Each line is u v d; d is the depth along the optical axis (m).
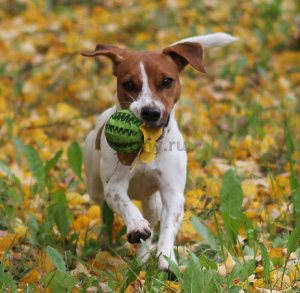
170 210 6.93
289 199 9.10
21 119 13.33
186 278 5.48
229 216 6.98
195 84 15.47
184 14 19.91
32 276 6.37
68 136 12.72
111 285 5.80
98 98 14.70
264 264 6.02
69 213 8.19
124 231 7.46
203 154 10.82
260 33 17.50
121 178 7.05
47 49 18.16
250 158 10.88
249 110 13.34
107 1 21.78
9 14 21.27
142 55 6.83
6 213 8.30
